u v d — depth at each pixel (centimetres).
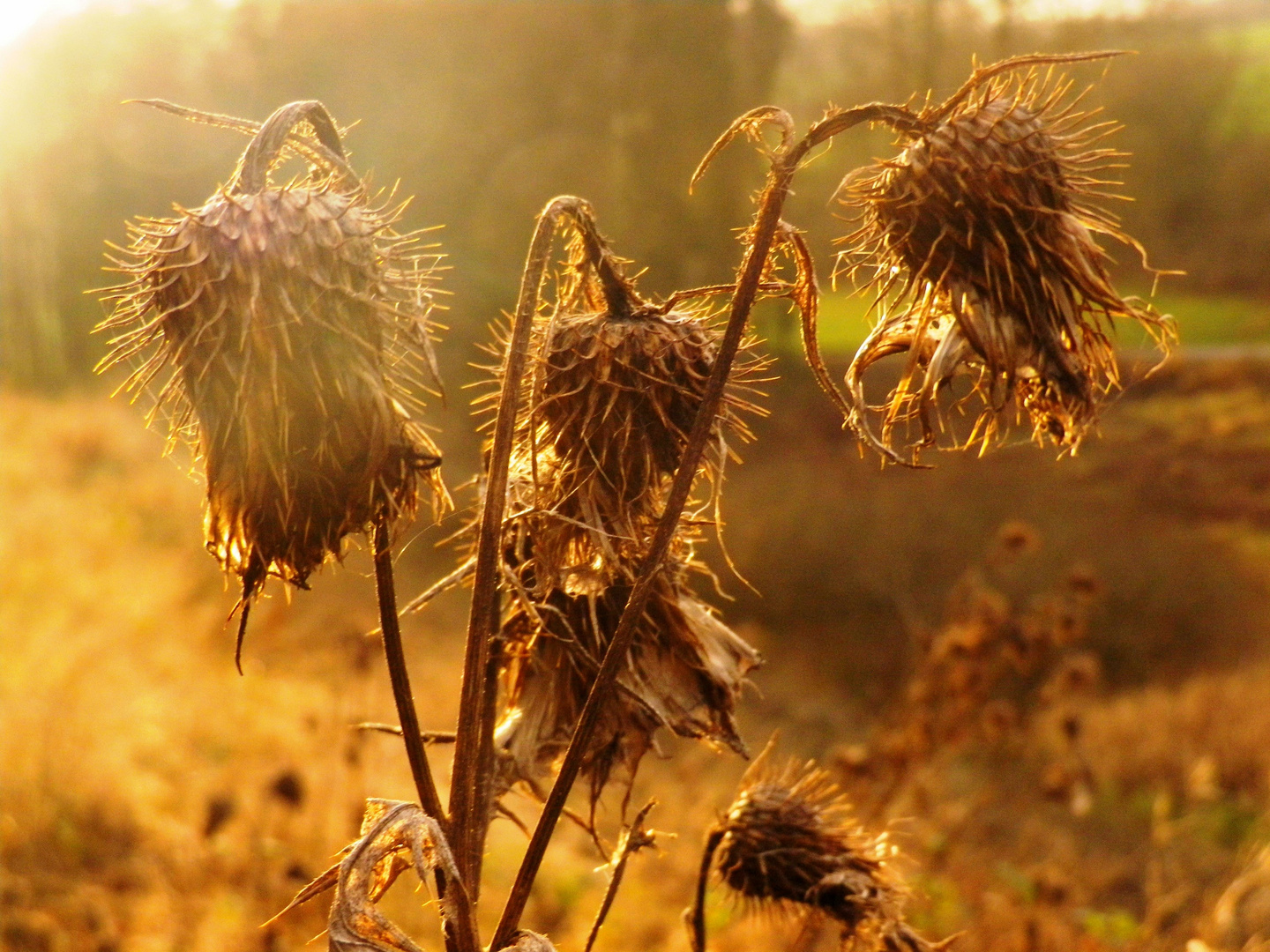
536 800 184
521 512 166
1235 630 1348
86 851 568
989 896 574
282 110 151
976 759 870
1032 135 151
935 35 2478
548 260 158
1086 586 619
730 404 176
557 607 181
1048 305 150
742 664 184
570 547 173
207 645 945
